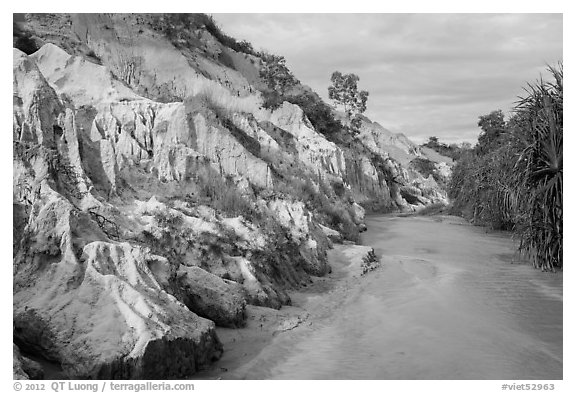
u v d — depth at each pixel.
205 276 11.98
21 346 8.84
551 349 10.74
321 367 9.70
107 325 8.70
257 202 18.88
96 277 9.38
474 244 25.50
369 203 49.94
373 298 14.72
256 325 11.88
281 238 16.75
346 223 27.92
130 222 13.08
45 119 13.77
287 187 25.05
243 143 25.92
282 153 30.56
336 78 72.06
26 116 13.44
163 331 8.73
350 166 50.28
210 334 9.87
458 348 10.77
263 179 21.84
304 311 13.31
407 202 59.25
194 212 15.65
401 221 38.44
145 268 10.07
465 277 17.31
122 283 9.33
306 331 11.78
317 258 17.95
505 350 10.66
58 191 12.34
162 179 17.38
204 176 18.22
